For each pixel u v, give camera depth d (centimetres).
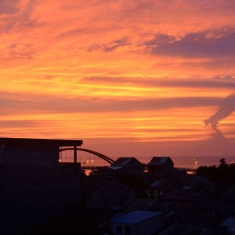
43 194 4056
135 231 3641
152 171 9962
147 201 4528
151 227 3794
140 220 3725
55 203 4134
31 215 3941
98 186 5009
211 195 6003
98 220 3759
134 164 9825
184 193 5534
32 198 3972
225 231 3416
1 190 3775
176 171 9825
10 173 3853
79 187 4366
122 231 3694
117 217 3872
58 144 4225
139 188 6931
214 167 9244
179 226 3578
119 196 5159
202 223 4141
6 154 3859
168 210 4503
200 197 5344
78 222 2964
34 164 4031
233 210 4806
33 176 4009
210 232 3422
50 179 4131
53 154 4194
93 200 4925
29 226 3906
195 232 3438
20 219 3862
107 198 5044
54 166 4178
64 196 4219
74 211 4081
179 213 4356
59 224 2941
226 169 8650
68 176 4278
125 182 7369
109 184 5109
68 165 4294
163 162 9906
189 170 12875
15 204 3850
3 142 3838
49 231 2880
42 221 4000
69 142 4309
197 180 7038
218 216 4622
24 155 3972
